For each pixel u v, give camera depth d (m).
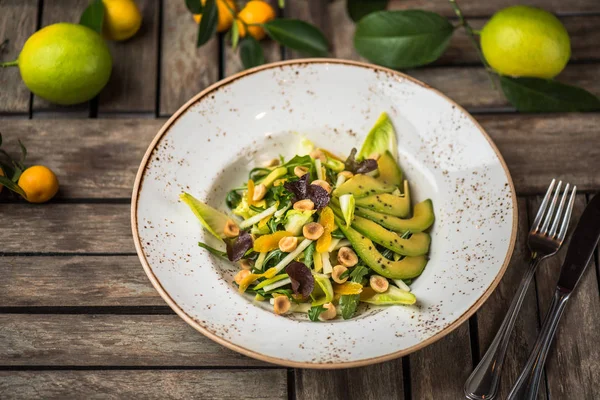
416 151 0.79
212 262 0.73
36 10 0.89
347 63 0.80
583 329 0.76
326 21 0.92
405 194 0.77
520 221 0.81
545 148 0.84
